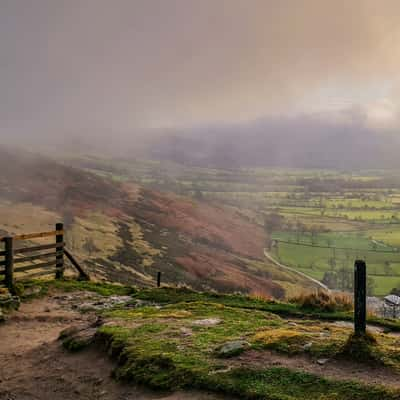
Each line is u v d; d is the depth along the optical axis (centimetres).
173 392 798
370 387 704
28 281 1839
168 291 1716
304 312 1392
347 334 1016
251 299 1570
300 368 800
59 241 1952
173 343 986
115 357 1000
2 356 1135
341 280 10606
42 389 934
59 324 1390
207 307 1376
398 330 1237
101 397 858
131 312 1345
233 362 854
